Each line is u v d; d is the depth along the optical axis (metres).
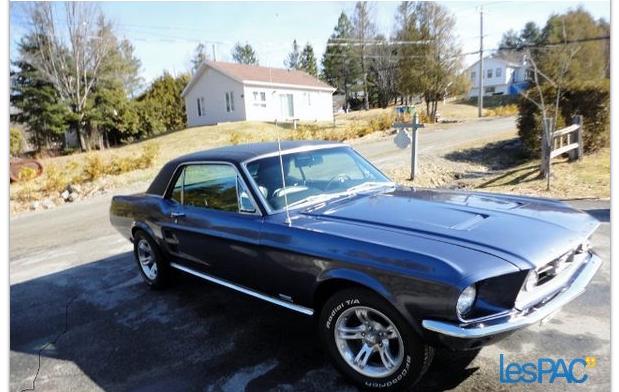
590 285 3.90
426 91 32.12
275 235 3.06
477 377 2.74
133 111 34.19
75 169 16.52
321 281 2.77
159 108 36.66
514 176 9.07
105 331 3.88
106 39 32.81
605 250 4.65
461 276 2.17
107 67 33.75
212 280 3.87
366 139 21.31
